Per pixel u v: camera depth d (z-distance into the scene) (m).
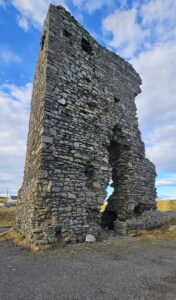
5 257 7.83
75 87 11.76
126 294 4.82
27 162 13.16
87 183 11.57
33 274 6.05
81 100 11.91
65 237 9.70
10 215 28.17
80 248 9.02
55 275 5.97
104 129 12.84
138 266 6.75
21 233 11.65
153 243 10.03
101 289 5.08
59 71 11.16
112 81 14.19
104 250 8.74
